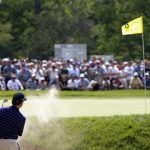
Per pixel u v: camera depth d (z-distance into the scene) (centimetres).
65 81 7006
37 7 15550
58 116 4116
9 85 6594
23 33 15038
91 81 7031
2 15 15550
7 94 5856
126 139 3569
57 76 7025
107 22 14712
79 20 14550
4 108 3058
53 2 15262
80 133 3678
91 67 7319
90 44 14462
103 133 3628
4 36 14712
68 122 3838
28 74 6912
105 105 5219
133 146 3531
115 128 3647
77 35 14525
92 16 15000
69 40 14350
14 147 3053
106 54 13662
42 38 14212
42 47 14200
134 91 6688
